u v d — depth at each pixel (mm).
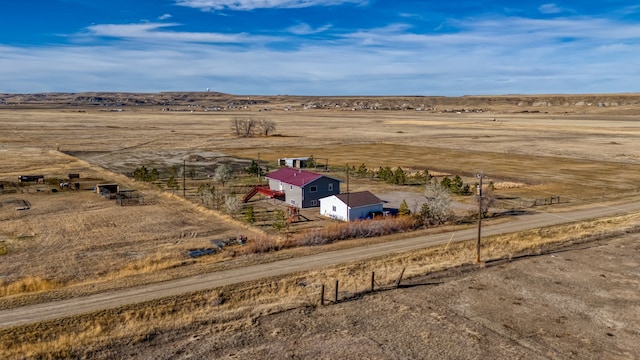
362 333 26859
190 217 52188
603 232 46406
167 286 31766
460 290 32656
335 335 26578
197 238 44188
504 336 26750
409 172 85312
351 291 31984
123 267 35938
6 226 47375
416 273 35094
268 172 84875
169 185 69625
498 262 38031
